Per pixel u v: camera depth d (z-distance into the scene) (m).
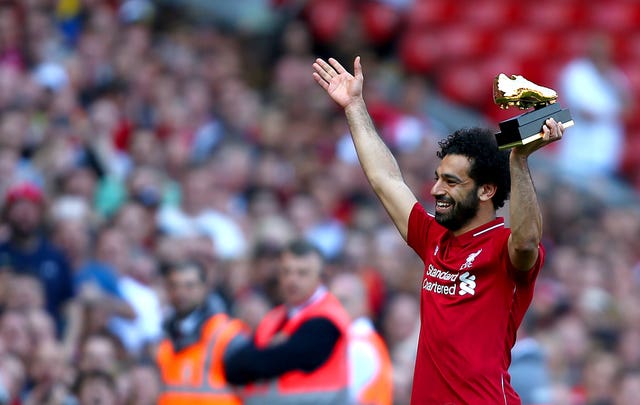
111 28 37.12
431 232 12.16
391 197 12.61
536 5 46.31
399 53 43.22
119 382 18.84
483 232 11.53
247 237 28.47
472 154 11.50
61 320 22.48
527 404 19.64
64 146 27.97
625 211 38.00
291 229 28.62
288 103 38.00
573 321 26.14
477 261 11.37
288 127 36.16
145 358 21.77
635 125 41.12
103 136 29.92
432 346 11.48
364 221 29.72
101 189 28.11
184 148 31.11
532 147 10.99
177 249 24.38
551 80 44.31
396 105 39.69
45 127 29.27
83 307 22.00
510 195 11.19
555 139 11.01
